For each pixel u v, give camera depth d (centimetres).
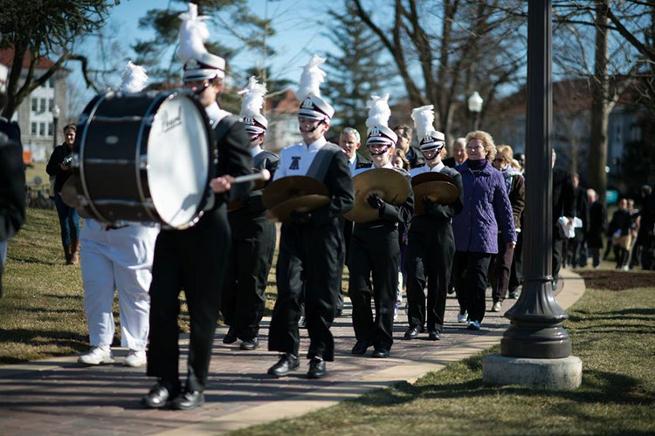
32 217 2512
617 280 2330
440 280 1254
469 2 2569
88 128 736
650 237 2972
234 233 1127
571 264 3133
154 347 803
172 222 746
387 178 1070
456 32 3048
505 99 6334
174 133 746
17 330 1148
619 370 1022
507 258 1614
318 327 963
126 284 978
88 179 732
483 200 1370
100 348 991
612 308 1644
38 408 798
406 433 721
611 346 1191
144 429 729
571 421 783
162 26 4038
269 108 3984
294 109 3959
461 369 1016
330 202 954
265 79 3409
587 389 920
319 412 788
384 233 1082
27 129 9638
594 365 1046
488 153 1416
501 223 1409
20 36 2105
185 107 759
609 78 2523
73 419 761
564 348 928
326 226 961
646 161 7888
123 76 1074
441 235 1248
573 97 3244
